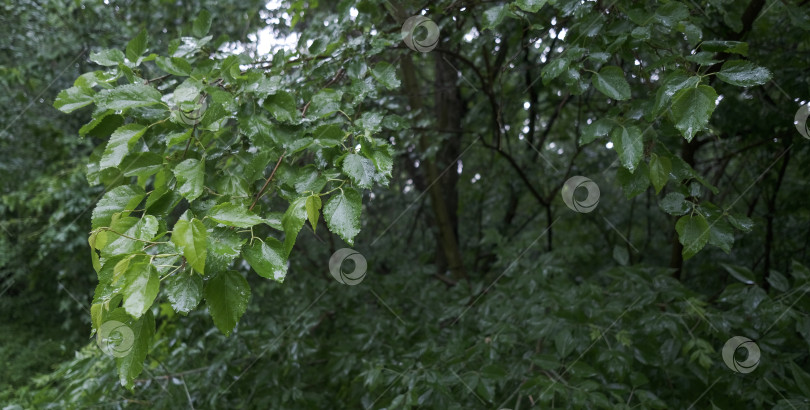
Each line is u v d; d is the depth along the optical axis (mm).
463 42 2879
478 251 5262
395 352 2713
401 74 3584
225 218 913
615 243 5223
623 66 1944
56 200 4992
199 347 2633
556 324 2145
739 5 2398
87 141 4719
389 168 1074
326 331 3500
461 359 2201
